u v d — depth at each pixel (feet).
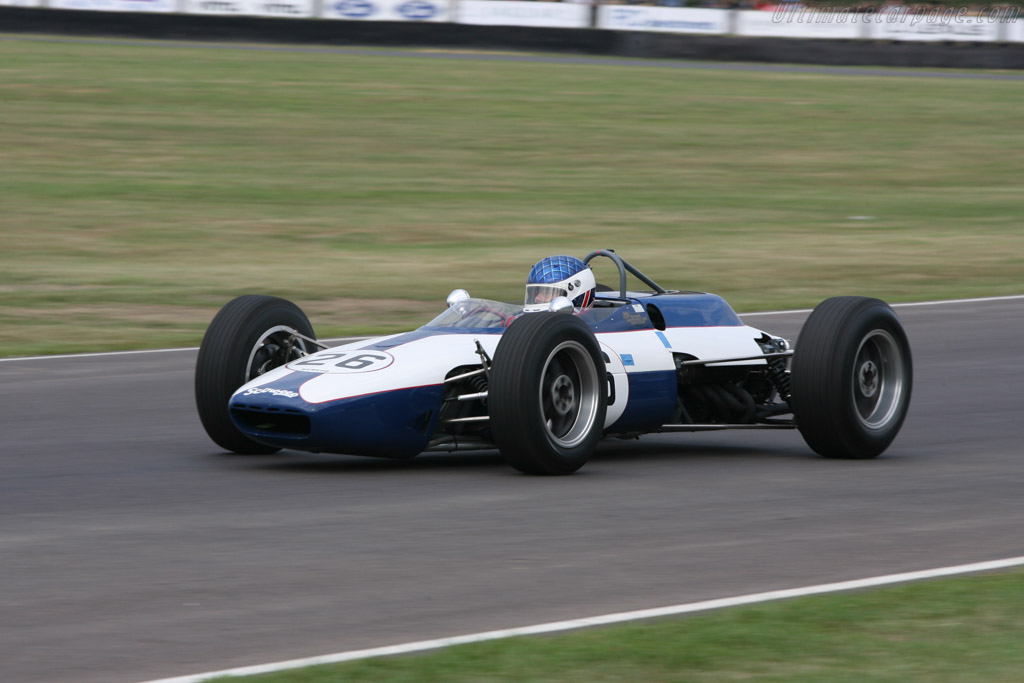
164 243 231.30
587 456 86.17
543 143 342.03
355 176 299.38
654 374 91.81
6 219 246.68
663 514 75.00
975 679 48.16
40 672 49.08
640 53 510.58
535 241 238.07
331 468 89.51
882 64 508.12
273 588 59.67
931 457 95.61
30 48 449.06
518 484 83.41
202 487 82.64
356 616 55.62
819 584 60.54
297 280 200.75
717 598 58.23
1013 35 515.91
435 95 398.21
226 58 448.65
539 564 63.82
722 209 276.21
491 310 92.17
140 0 499.10
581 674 48.19
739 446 102.06
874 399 95.96
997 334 160.15
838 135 365.81
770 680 47.85
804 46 507.71
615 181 302.86
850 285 201.57
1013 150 355.15
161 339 156.76
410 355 86.63
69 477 86.12
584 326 86.17
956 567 63.57
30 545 67.62
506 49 510.58
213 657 50.65
